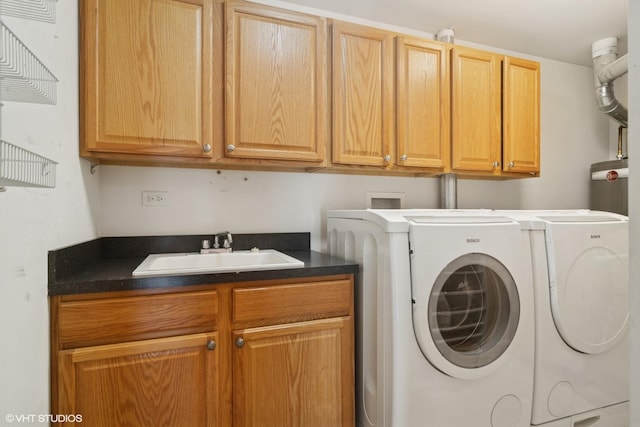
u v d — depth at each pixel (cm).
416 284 131
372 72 184
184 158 152
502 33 236
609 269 162
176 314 123
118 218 173
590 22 222
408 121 190
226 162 158
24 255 91
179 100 147
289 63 165
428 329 131
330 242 192
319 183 214
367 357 149
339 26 177
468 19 219
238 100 157
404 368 129
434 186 243
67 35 121
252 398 131
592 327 158
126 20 140
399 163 189
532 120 221
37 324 99
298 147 167
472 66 206
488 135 209
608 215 176
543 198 274
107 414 114
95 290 112
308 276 141
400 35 189
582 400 158
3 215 80
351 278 150
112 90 138
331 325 144
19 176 61
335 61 176
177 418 122
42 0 73
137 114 141
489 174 216
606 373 163
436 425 133
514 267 144
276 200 204
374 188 227
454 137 200
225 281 128
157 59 144
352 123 179
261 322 134
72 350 111
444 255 134
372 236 146
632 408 57
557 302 151
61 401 109
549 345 151
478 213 162
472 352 140
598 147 291
